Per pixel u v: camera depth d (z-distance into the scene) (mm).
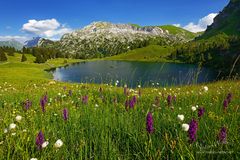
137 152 5797
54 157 5785
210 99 11500
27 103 10664
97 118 8344
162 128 7004
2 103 13938
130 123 7492
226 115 7547
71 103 12422
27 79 69312
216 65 129000
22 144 6211
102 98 13211
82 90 18703
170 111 8789
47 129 7496
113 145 6129
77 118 8430
